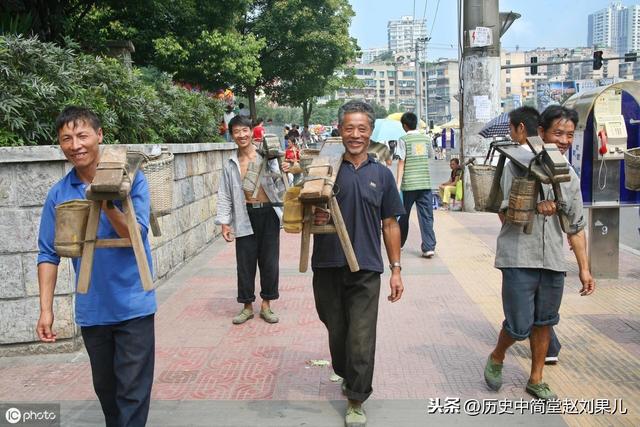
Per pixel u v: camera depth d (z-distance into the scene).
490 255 7.96
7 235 4.63
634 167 4.86
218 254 8.59
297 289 6.55
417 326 5.25
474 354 4.59
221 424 3.57
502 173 3.76
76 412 3.77
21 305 4.71
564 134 4.02
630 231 10.89
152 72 9.92
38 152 4.55
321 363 4.48
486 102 11.77
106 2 12.16
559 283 3.67
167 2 13.57
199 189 8.72
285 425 3.55
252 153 5.46
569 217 3.68
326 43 25.05
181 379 4.23
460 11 12.47
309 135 36.34
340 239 3.21
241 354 4.70
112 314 2.91
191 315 5.74
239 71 16.75
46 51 5.45
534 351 3.79
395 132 14.79
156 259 6.76
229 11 16.06
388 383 4.10
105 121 5.92
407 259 7.84
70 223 2.73
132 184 2.91
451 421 3.54
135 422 2.96
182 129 8.62
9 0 8.38
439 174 27.30
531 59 31.55
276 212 5.41
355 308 3.42
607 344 4.68
